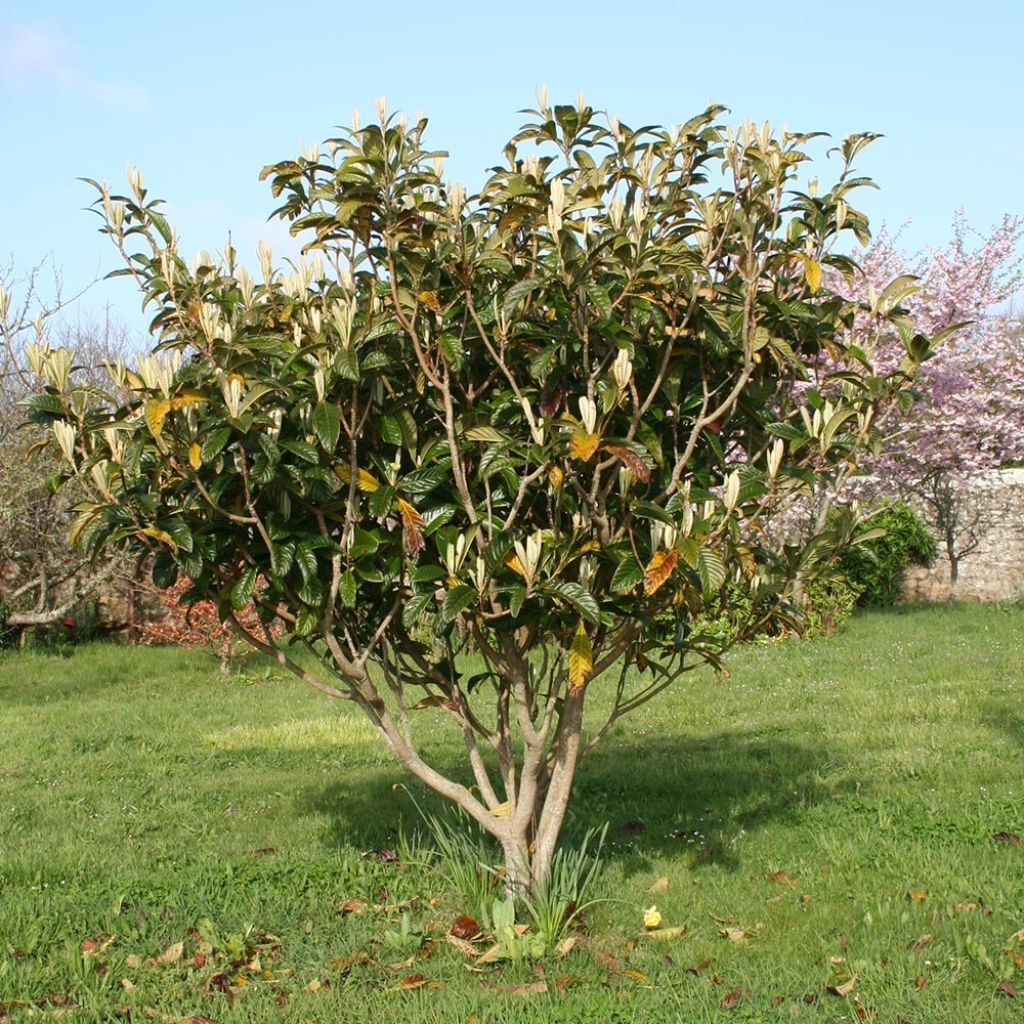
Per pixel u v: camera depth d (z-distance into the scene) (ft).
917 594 59.82
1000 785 21.71
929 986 13.23
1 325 24.62
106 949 14.79
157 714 36.52
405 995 13.52
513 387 14.34
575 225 14.07
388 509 13.75
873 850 18.20
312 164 14.46
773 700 33.96
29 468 44.65
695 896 16.81
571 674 13.73
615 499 14.98
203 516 14.37
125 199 15.14
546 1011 12.63
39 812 23.29
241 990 13.62
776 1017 12.41
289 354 14.67
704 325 14.24
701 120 15.43
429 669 16.30
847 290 51.72
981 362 56.13
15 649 50.93
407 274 14.46
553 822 15.92
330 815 22.18
